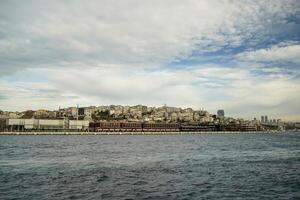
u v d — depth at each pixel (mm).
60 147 127625
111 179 47938
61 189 40375
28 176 50219
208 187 42375
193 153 98500
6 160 74312
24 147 125625
